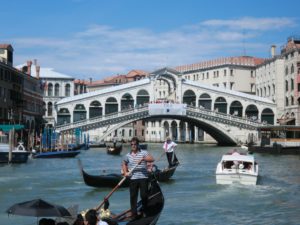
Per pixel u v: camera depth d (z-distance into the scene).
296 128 56.19
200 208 17.94
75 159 44.56
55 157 45.81
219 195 20.95
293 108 72.19
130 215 12.50
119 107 75.94
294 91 71.94
